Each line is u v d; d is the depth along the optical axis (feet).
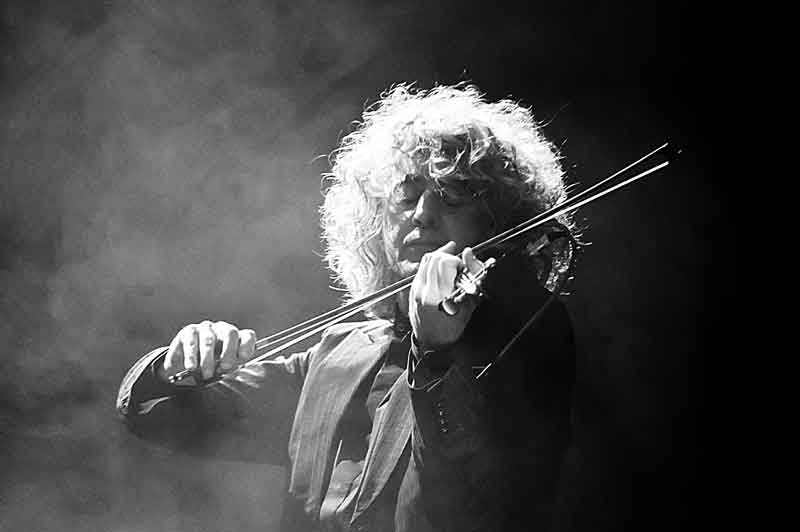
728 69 33.45
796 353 32.68
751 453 32.53
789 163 32.94
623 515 32.63
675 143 33.81
